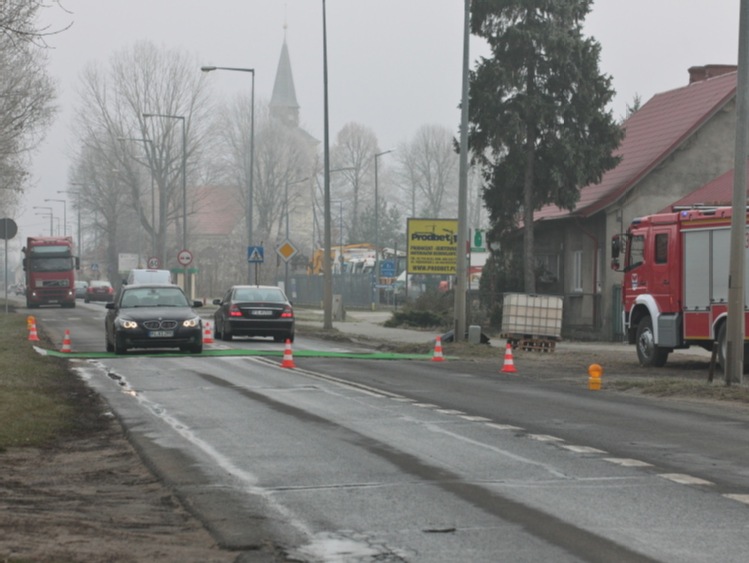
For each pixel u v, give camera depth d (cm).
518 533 1317
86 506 1490
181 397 2916
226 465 1825
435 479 1691
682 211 4166
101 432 2273
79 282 16575
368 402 2798
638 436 2188
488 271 7344
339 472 1755
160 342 4466
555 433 2222
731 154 6862
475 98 6662
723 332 3916
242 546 1247
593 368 3291
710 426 2366
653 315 4203
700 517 1409
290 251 7950
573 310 7194
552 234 7481
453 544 1261
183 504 1504
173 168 14900
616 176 7131
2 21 2775
